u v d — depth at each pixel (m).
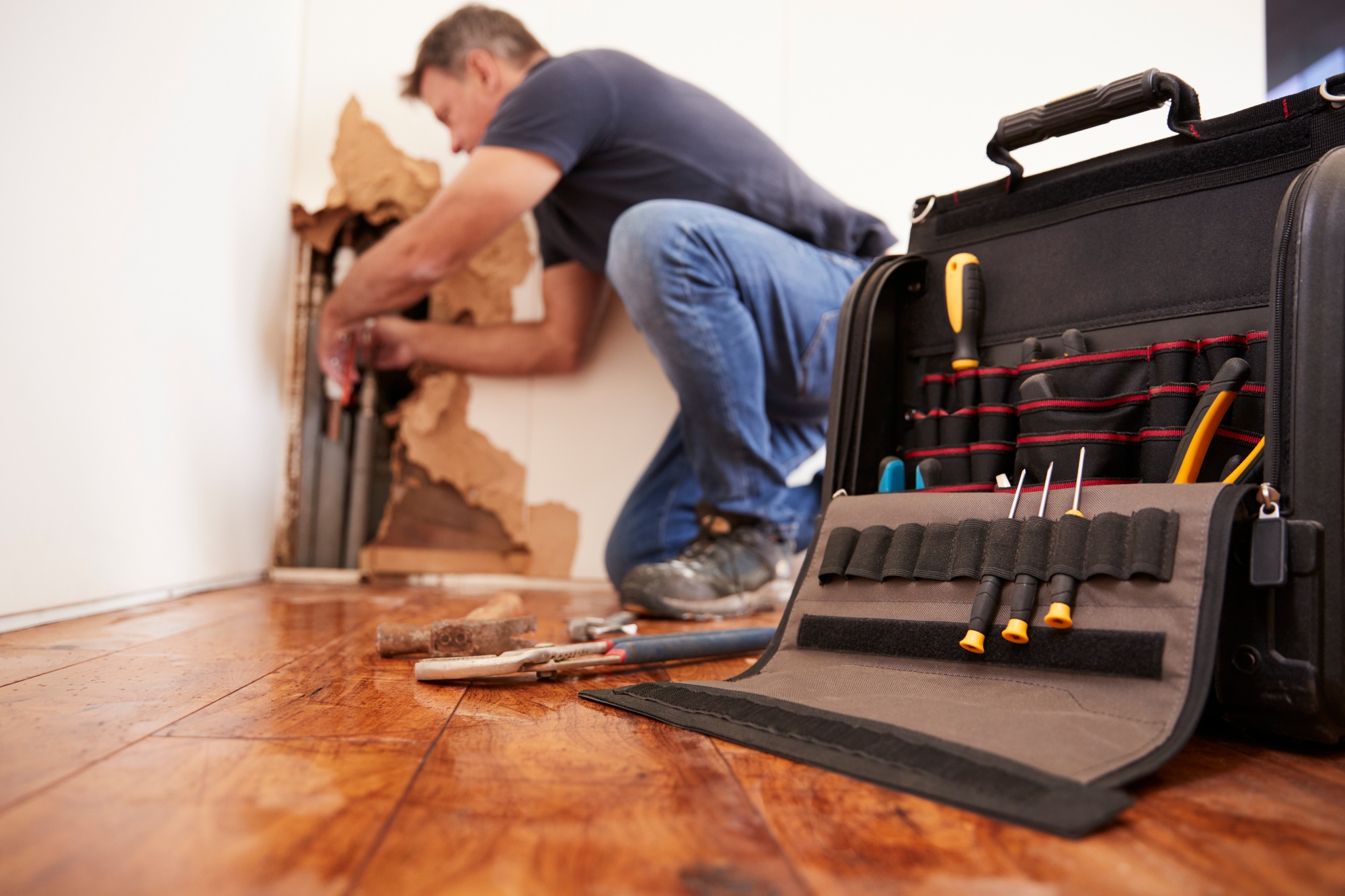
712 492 1.76
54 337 1.31
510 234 2.41
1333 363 0.66
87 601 1.44
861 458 1.07
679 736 0.70
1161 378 0.88
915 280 1.14
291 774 0.56
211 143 1.89
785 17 2.42
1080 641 0.69
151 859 0.41
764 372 1.83
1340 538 0.65
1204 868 0.43
